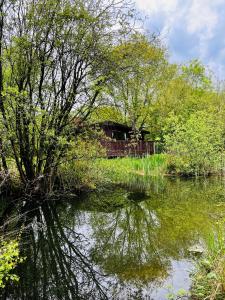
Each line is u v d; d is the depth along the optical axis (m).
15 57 12.28
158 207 12.66
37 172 13.62
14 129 12.12
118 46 13.94
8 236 8.13
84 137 14.87
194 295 5.53
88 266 7.71
